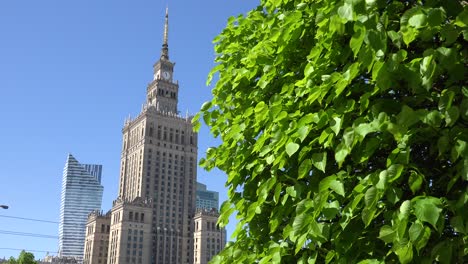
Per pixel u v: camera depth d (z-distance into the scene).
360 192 4.05
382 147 4.36
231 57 7.16
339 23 4.25
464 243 3.50
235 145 6.55
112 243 170.62
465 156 3.56
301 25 5.38
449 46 4.08
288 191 4.92
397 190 3.80
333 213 4.18
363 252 4.37
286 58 5.86
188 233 184.12
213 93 7.32
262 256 5.43
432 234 3.97
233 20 7.54
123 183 194.75
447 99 3.75
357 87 4.64
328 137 4.44
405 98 4.17
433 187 4.24
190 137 198.75
